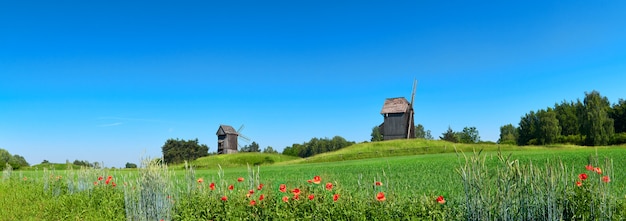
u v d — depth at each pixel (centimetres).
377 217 885
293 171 2991
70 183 1809
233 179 2186
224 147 9775
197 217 1118
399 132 7612
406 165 2877
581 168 2086
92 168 1839
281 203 1059
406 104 7731
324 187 1117
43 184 2028
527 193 809
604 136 8062
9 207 1555
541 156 2983
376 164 3306
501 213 802
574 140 8812
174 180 1584
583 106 9169
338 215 927
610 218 752
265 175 2650
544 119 9381
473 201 823
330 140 14762
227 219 1043
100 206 1421
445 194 1257
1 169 5191
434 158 3797
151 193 1212
